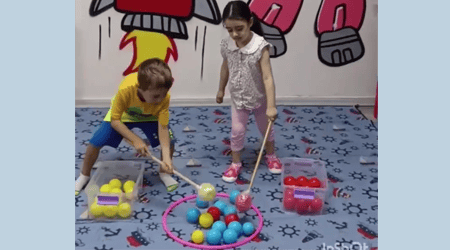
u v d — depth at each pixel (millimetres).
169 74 2266
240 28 2418
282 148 3094
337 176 2814
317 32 3514
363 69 3631
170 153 2715
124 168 2688
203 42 3482
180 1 3371
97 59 3482
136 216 2455
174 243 2271
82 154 2957
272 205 2561
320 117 3506
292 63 3592
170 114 3475
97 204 2393
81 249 2217
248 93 2625
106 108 3572
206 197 2346
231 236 2250
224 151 3053
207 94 3629
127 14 3389
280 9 3441
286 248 2250
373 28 3523
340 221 2438
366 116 3545
